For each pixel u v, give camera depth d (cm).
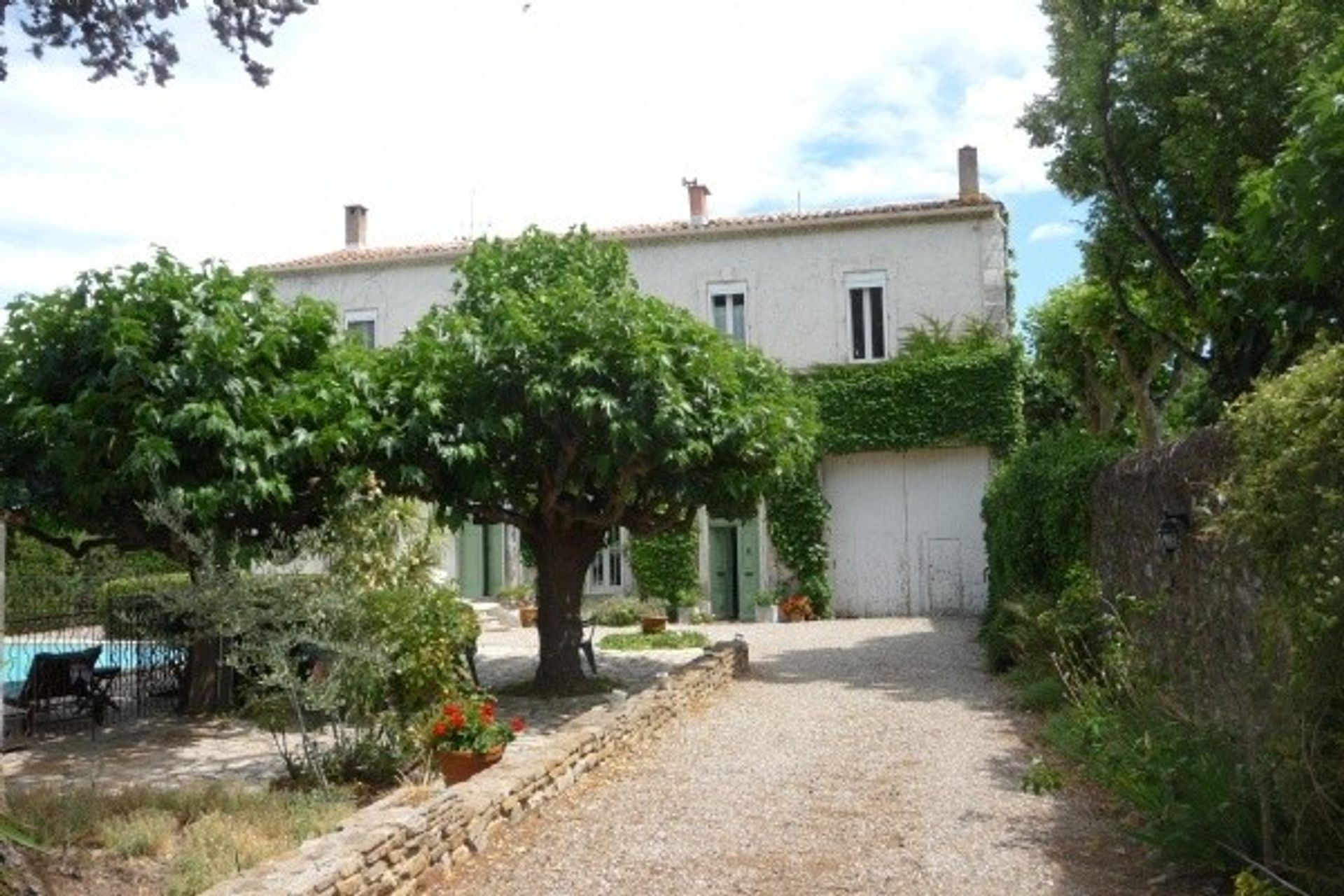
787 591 2312
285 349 1136
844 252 2286
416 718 843
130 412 1031
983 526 2203
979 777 817
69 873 578
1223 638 736
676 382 1181
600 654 1694
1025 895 550
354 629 852
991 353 2216
